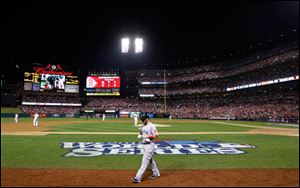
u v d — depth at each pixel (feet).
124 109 289.12
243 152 46.65
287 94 212.64
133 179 27.17
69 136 71.92
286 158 41.01
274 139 68.13
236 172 31.73
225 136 75.15
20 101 281.33
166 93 314.14
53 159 39.65
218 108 256.73
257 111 216.74
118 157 41.42
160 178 29.04
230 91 266.77
